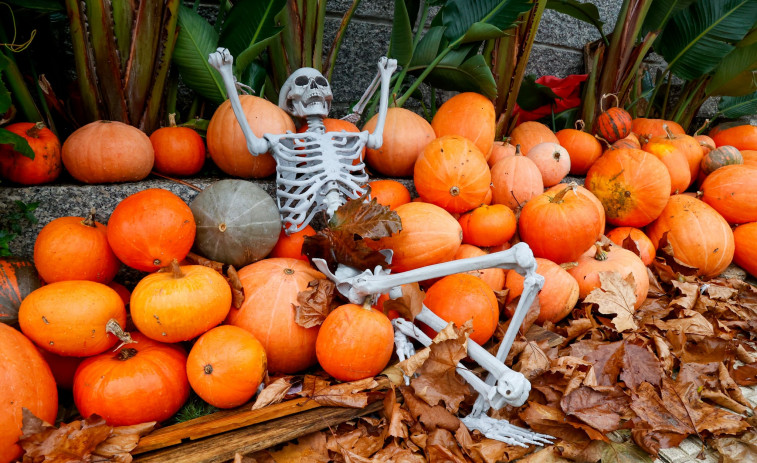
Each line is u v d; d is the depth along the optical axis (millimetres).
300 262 2404
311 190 2445
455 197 2740
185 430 1767
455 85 3855
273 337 2129
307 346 2184
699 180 4227
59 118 3146
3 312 2012
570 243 2746
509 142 3871
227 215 2309
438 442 1876
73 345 1832
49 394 1742
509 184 3133
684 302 2891
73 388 1896
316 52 3545
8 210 2367
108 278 2223
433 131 3309
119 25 2861
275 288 2193
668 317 2900
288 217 2535
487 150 3408
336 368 2012
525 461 1850
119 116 3002
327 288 2213
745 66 4371
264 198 2420
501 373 1937
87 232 2127
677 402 2148
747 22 4242
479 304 2301
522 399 1891
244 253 2369
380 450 1871
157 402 1851
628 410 2096
